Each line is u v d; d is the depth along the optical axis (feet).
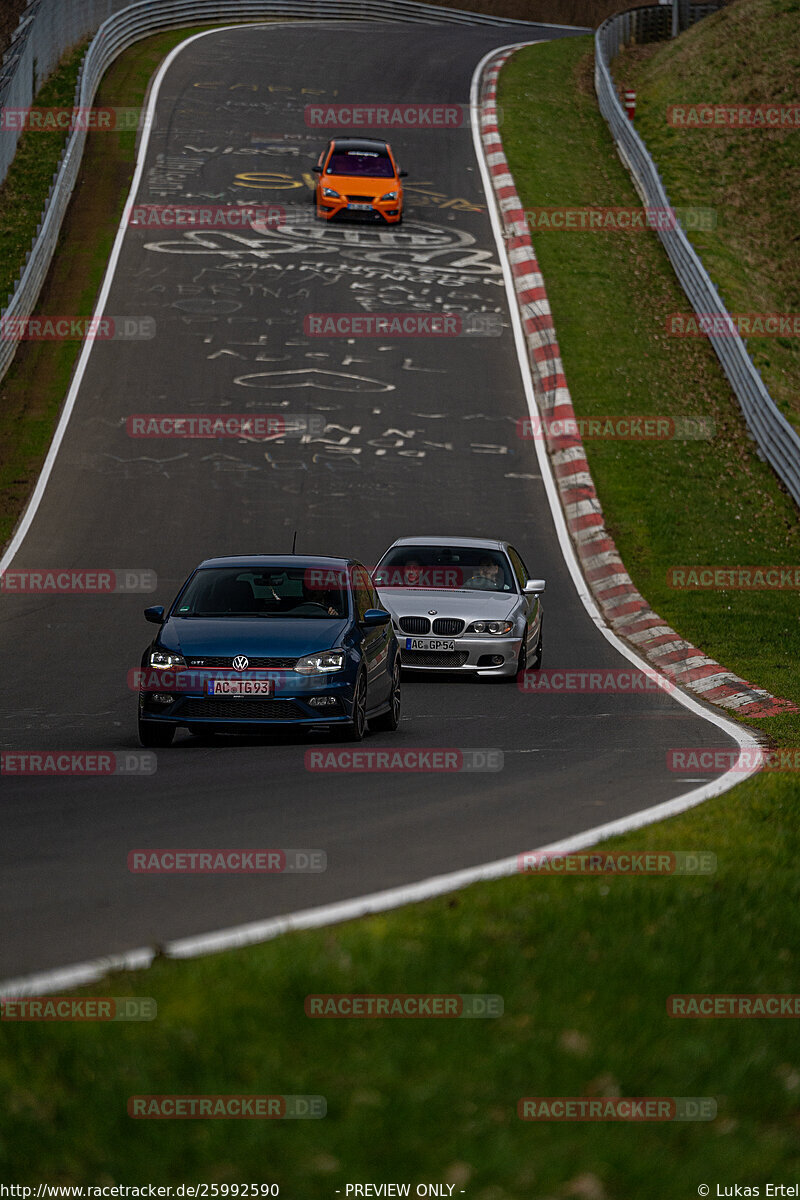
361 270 446.60
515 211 497.46
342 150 495.41
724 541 303.48
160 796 109.81
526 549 290.15
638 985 59.47
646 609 255.29
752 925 69.62
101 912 73.82
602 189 526.98
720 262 469.57
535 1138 44.98
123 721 158.51
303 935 65.26
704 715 166.81
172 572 265.54
